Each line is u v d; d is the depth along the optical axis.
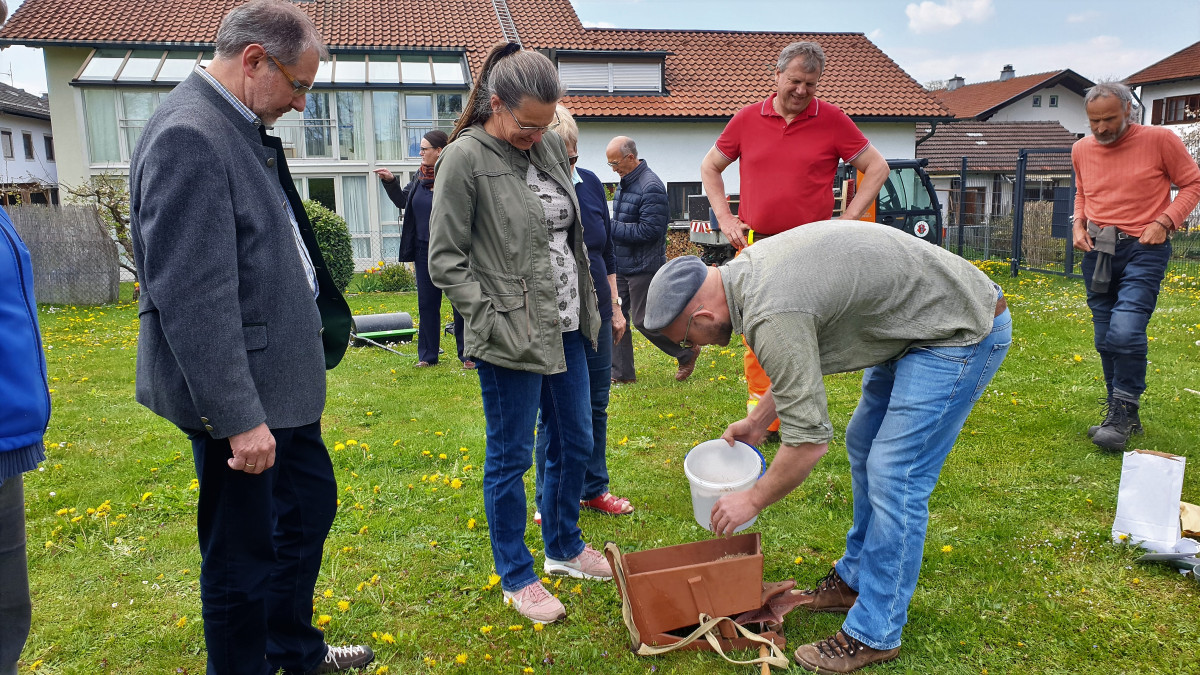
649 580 2.46
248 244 1.90
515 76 2.41
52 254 11.84
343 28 19.88
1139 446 4.21
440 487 3.90
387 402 5.62
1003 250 16.47
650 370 6.66
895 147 18.73
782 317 2.06
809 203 3.90
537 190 2.70
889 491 2.31
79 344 8.23
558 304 2.73
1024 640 2.56
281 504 2.23
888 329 2.20
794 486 2.18
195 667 2.48
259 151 1.97
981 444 4.38
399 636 2.60
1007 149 26.02
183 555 3.22
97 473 4.14
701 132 17.66
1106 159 4.32
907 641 2.56
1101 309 4.51
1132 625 2.61
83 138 17.89
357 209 19.25
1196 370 5.89
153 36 18.28
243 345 1.83
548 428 2.90
